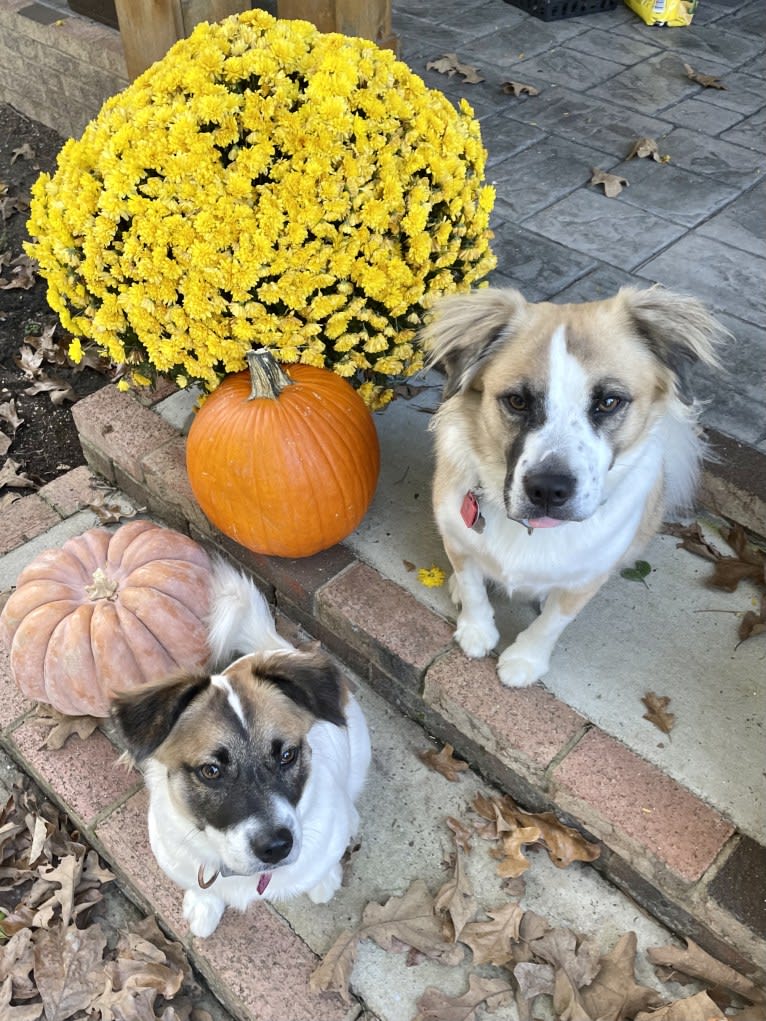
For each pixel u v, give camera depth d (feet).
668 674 3.51
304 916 3.19
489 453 2.97
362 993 3.01
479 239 3.93
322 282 3.52
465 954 3.10
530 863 3.31
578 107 6.82
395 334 3.78
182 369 3.86
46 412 5.52
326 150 3.43
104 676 3.52
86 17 7.20
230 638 3.30
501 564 3.17
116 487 4.87
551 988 2.96
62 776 3.59
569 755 3.23
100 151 3.60
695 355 2.80
